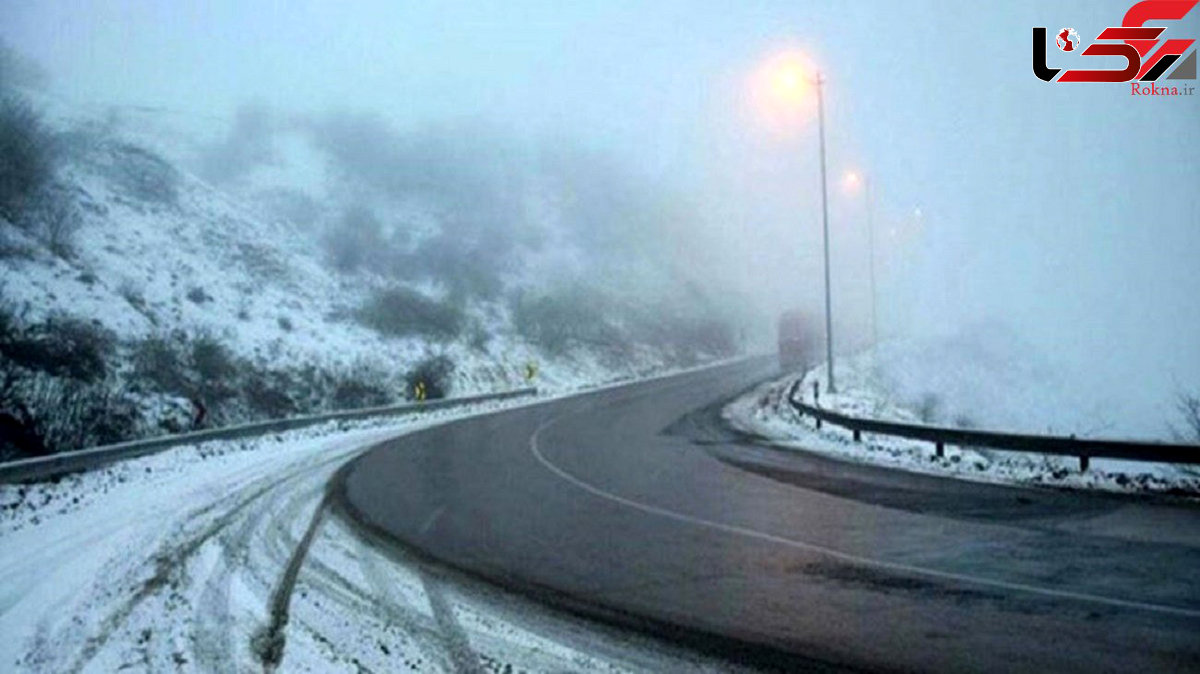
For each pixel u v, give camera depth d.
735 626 7.22
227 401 27.31
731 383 41.94
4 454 18.23
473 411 33.41
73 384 21.44
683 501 13.23
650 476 15.93
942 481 14.48
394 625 7.46
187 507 13.29
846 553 9.56
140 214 39.53
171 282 33.94
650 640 6.96
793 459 17.81
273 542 10.73
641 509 12.67
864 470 16.05
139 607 7.98
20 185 32.16
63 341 23.25
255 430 23.75
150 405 23.59
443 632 7.26
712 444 20.78
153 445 19.38
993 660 6.21
